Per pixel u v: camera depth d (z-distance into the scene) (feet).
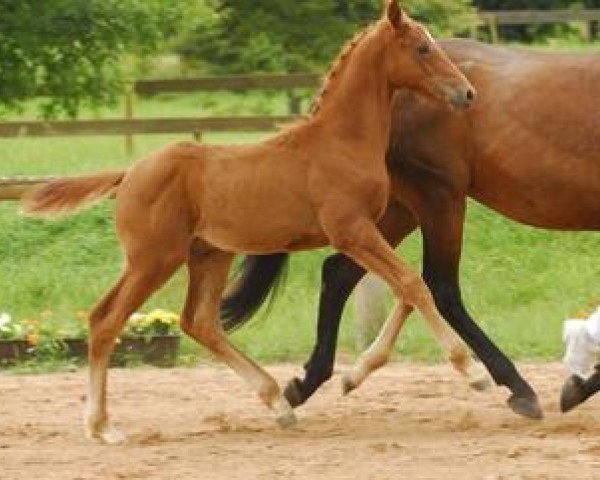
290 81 88.48
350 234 40.65
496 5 125.70
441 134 43.32
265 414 44.73
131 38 84.99
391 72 41.14
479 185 44.01
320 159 40.81
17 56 84.79
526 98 43.09
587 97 42.91
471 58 44.11
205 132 83.46
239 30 104.68
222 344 42.60
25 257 66.23
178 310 59.00
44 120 88.74
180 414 44.75
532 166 43.01
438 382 49.21
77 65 85.30
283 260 44.45
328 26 101.40
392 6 40.98
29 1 83.51
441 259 43.80
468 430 41.50
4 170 80.94
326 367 43.57
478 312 61.41
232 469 36.81
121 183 41.14
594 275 64.95
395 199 44.65
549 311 60.54
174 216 40.73
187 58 107.14
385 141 41.52
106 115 110.83
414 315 57.62
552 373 50.93
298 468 36.73
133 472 36.50
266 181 40.81
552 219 43.70
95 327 40.73
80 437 41.22
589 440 39.24
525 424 41.96
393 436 40.88
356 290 55.36
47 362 54.03
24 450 39.55
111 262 65.82
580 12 107.34
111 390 48.42
